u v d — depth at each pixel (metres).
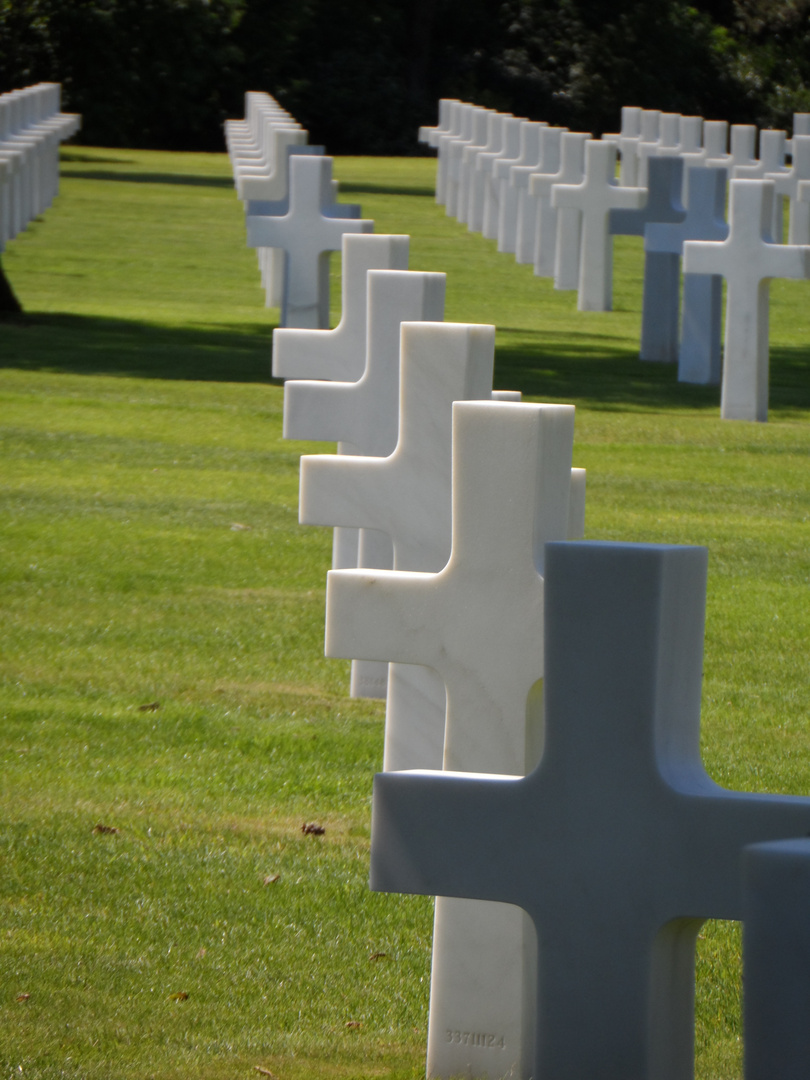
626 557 5.00
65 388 27.73
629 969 5.21
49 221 57.38
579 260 47.44
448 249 55.53
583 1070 5.29
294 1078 6.48
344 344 12.75
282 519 19.22
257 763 11.22
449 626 6.24
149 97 93.88
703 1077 6.68
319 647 14.34
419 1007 7.46
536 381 32.09
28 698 12.61
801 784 10.88
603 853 5.20
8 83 89.25
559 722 5.19
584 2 106.19
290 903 8.70
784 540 19.31
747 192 28.00
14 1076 6.30
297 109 99.75
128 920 8.35
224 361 31.83
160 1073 6.44
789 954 4.11
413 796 5.39
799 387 33.53
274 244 30.67
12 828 9.68
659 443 25.83
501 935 6.39
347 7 102.62
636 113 63.59
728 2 108.62
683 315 33.03
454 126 70.25
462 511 6.18
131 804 10.25
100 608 15.34
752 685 13.52
